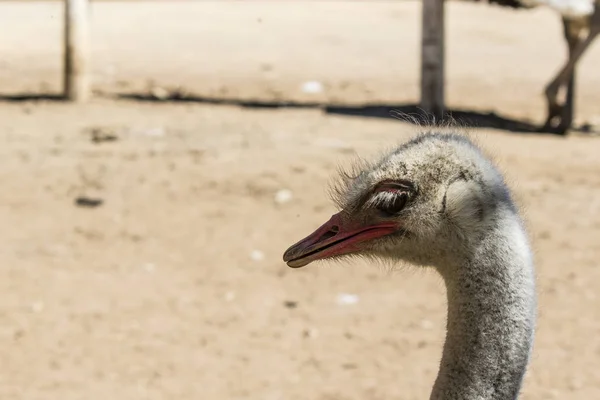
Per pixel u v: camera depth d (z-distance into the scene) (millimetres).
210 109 16844
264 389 8141
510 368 4227
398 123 15766
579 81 21125
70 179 12523
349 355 8703
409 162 4434
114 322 9250
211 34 25047
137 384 8195
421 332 9102
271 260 10602
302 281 10156
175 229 11289
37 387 8117
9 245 10812
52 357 8617
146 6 29031
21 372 8352
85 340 8914
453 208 4320
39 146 13852
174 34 24906
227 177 12609
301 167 12883
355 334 9070
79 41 16938
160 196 12086
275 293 9898
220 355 8703
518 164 13617
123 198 12039
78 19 16906
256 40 24453
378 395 8039
